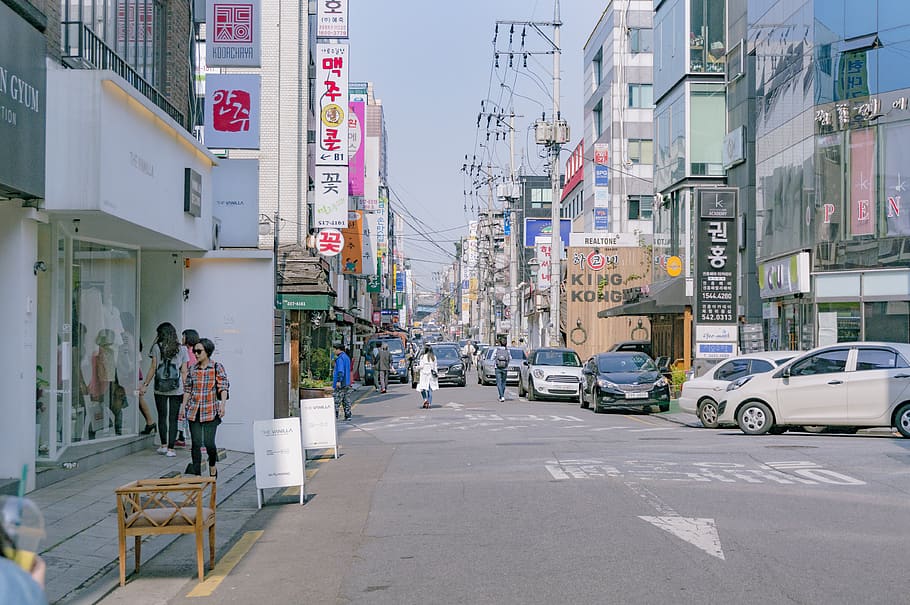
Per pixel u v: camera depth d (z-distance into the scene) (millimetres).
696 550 8039
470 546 8445
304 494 12023
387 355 38000
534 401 31656
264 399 16203
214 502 8211
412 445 17391
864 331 24953
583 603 6496
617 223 54625
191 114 18219
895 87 24453
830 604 6387
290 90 34344
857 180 25172
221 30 18266
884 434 17359
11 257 10516
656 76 42781
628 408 26234
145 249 15930
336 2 29547
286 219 34031
